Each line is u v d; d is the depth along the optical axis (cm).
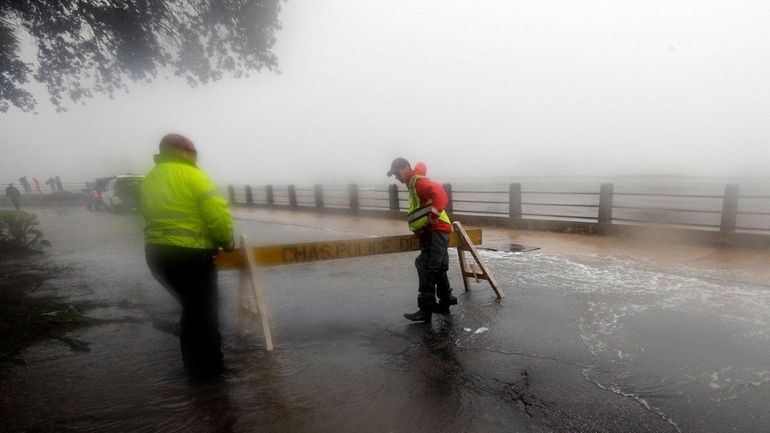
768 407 257
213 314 324
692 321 394
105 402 293
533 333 383
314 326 431
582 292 495
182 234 297
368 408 274
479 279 506
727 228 702
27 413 281
